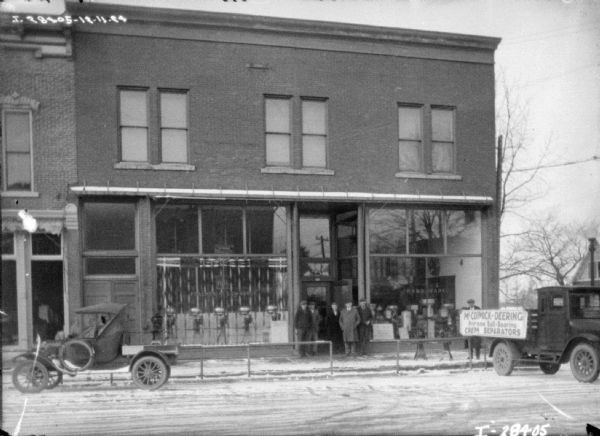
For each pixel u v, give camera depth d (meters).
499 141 22.61
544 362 15.73
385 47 21.09
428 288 21.12
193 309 19.12
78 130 18.42
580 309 15.14
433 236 21.39
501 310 16.36
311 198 19.91
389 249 20.95
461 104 21.78
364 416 11.12
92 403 12.35
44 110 18.17
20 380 14.29
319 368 17.09
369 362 18.28
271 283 19.84
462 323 17.52
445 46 21.59
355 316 19.56
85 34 18.59
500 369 16.39
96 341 14.19
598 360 14.27
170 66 19.33
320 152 20.64
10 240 17.67
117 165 18.66
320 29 20.44
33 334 17.52
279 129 20.33
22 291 17.58
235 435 9.66
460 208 21.70
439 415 11.22
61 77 18.33
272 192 19.66
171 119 19.44
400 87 21.22
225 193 19.25
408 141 21.41
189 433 9.83
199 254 19.36
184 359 18.73
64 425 10.40
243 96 19.89
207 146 19.53
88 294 18.38
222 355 19.20
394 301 20.81
